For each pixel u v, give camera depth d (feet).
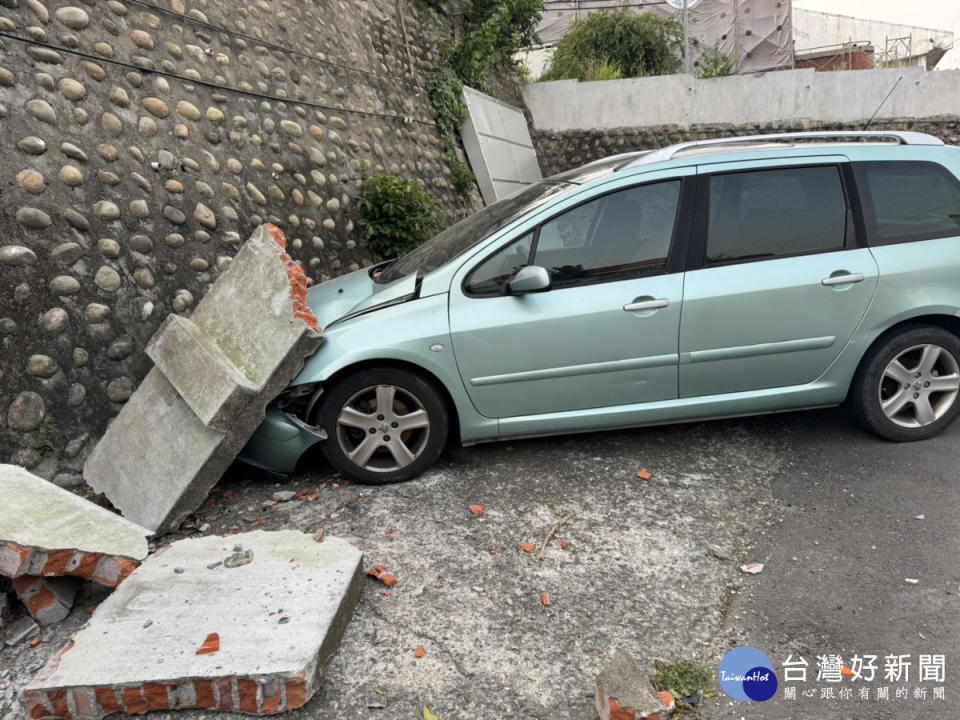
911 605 8.92
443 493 12.17
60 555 8.69
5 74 12.75
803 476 12.38
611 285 12.28
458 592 9.48
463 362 12.10
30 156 12.71
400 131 28.66
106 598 8.75
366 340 11.85
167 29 17.29
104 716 7.36
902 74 41.98
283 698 7.32
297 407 12.34
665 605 9.19
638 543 10.56
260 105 20.02
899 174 13.06
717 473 12.61
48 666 7.48
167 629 8.00
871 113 42.91
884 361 12.92
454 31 36.40
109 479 11.88
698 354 12.46
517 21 40.22
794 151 12.89
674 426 14.64
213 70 18.56
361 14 28.07
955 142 42.78
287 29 22.63
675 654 8.32
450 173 32.24
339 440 12.25
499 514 11.44
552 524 11.12
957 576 9.41
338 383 12.08
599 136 44.55
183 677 7.25
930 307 12.66
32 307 11.91
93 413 12.64
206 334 12.28
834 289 12.46
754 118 43.55
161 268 14.85
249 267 12.67
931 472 12.18
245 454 12.19
